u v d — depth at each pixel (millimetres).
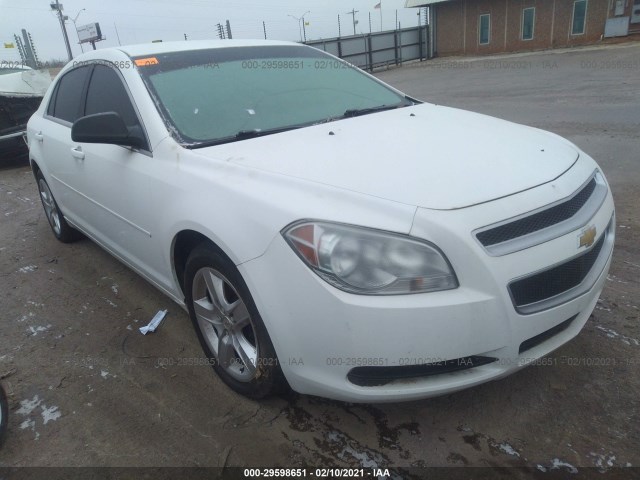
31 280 4016
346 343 1881
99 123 2650
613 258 3629
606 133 7094
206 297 2604
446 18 27016
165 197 2545
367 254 1842
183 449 2242
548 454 2092
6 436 2385
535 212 1956
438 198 1917
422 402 2412
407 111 3162
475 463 2078
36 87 8578
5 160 9180
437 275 1833
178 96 2865
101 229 3531
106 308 3498
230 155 2436
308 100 3133
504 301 1846
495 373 1964
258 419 2381
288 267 1954
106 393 2635
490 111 9750
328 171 2150
